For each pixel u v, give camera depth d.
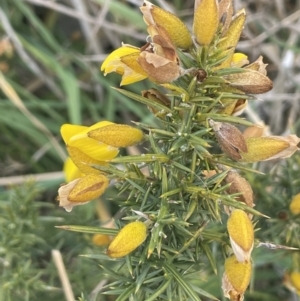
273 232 0.19
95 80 0.31
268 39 0.31
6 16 0.30
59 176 0.27
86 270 0.22
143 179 0.14
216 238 0.15
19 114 0.29
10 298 0.19
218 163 0.14
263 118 0.31
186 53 0.13
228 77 0.12
